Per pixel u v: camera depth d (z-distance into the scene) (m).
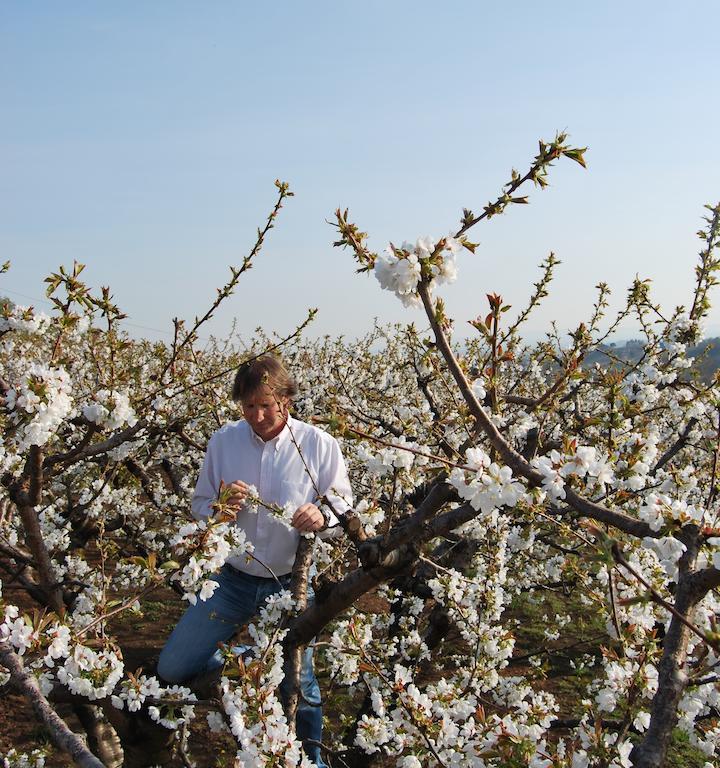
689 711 2.47
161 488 6.79
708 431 4.36
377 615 4.78
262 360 3.14
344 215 1.85
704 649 2.38
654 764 1.61
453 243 1.75
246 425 3.31
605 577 2.67
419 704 2.62
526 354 5.89
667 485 3.46
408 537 2.44
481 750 2.34
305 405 6.21
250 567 3.12
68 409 2.46
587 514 1.81
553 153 1.90
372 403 6.94
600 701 2.39
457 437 3.80
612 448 2.77
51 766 4.60
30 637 2.01
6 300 3.02
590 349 4.64
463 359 2.61
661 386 4.43
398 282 1.75
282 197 4.04
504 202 1.94
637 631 2.61
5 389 2.65
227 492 2.46
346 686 4.23
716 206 4.82
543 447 3.01
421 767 2.88
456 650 5.84
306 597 2.98
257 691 2.29
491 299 2.05
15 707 5.38
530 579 5.93
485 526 3.79
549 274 4.35
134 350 7.52
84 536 5.45
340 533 3.58
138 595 2.38
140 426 3.45
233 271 4.12
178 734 3.06
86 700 3.01
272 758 2.18
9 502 3.65
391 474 3.01
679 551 1.77
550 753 2.19
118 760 3.85
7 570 3.79
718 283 4.81
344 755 3.95
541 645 6.56
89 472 5.43
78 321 3.04
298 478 3.14
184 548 2.38
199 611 3.08
